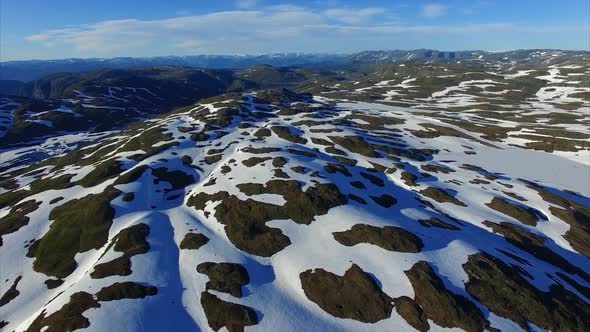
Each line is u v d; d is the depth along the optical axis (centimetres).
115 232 7344
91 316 4778
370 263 5781
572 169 11762
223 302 5175
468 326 4691
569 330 4800
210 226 7319
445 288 5225
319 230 6788
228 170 9656
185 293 5406
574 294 5534
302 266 5878
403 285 5306
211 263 6019
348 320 4859
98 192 9006
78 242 7225
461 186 9794
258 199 7919
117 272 5781
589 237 7600
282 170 9225
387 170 10512
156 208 8338
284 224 7050
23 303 5878
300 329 4706
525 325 4775
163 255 6316
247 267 5956
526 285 5462
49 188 9981
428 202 8688
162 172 9912
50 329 4656
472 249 6231
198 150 11619
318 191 8069
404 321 4797
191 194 8794
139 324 4656
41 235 7688
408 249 6075
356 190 8600
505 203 8650
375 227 6669
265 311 5022
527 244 7081
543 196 9206
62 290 5988
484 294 5194
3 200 10000
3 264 6869
